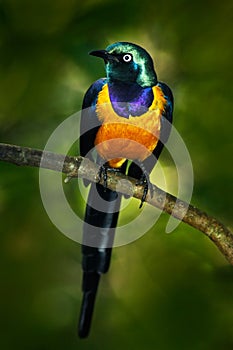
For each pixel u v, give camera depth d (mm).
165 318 5238
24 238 5266
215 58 5266
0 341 5273
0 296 5277
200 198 5207
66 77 5242
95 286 5094
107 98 5105
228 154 5219
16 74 5246
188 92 5242
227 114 5234
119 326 5250
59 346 5273
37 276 5281
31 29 5242
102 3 5238
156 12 5266
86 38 5242
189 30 5270
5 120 5246
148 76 5109
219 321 5234
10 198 5211
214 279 5238
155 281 5242
